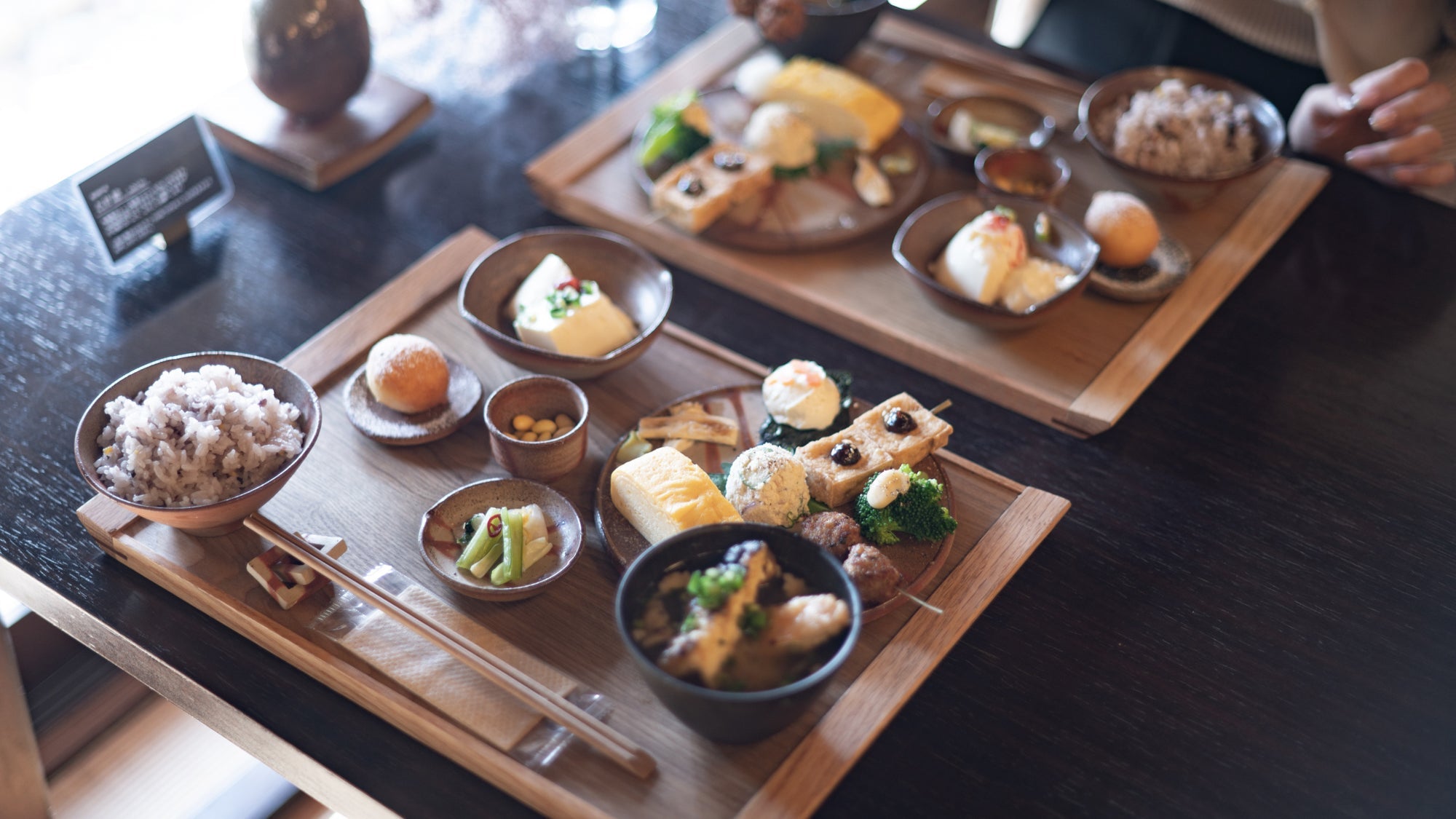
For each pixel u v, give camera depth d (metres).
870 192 1.93
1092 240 1.70
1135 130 1.92
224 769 1.74
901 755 1.24
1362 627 1.40
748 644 1.13
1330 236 1.95
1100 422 1.59
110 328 1.74
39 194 2.01
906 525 1.37
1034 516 1.45
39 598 1.41
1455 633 1.40
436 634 1.24
